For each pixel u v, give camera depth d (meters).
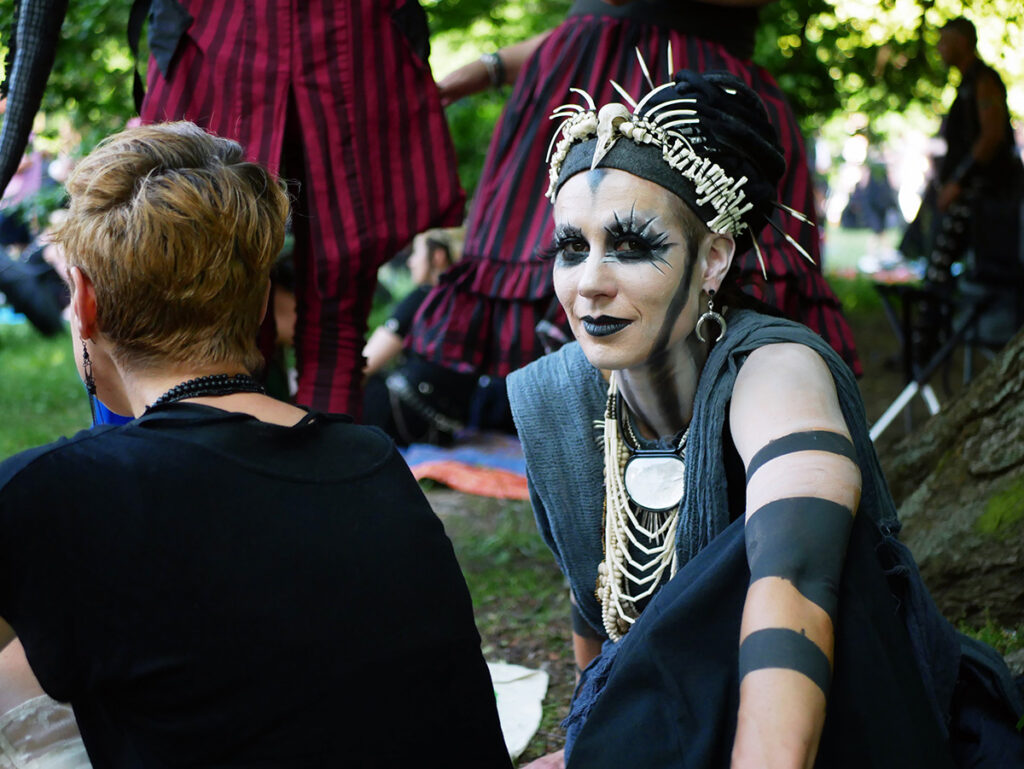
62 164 5.09
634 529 1.73
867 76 6.07
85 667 1.28
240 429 1.33
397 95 2.47
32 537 1.26
